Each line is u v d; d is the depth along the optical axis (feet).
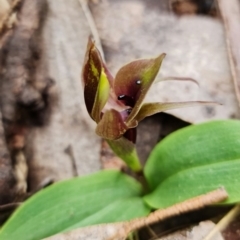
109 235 0.27
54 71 0.37
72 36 0.38
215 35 0.38
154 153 0.30
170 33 0.38
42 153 0.35
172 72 0.36
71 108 0.36
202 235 0.29
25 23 0.37
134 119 0.24
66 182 0.29
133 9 0.39
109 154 0.35
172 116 0.35
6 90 0.35
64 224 0.28
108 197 0.30
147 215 0.28
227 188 0.27
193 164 0.28
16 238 0.27
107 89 0.23
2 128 0.33
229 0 0.37
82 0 0.38
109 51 0.38
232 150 0.28
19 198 0.32
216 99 0.35
